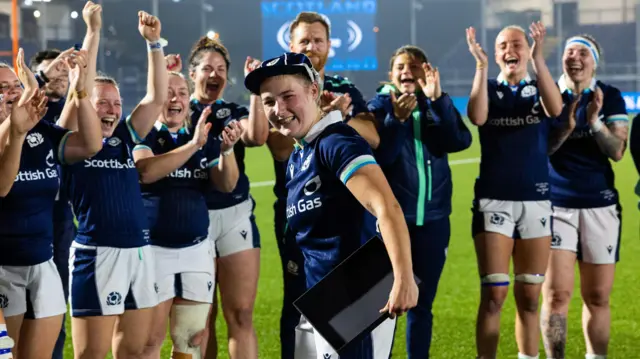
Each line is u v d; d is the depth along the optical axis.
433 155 5.66
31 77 4.27
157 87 4.92
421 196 5.59
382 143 5.52
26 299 4.52
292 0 40.16
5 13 33.75
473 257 10.78
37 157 4.52
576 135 6.23
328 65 40.31
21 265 4.49
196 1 43.09
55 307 4.57
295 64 3.45
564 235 6.21
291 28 5.69
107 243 4.72
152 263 4.89
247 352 5.63
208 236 5.34
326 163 3.45
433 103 5.52
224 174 5.20
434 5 43.16
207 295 5.22
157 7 40.81
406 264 3.08
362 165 3.29
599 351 6.26
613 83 37.41
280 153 5.71
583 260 6.28
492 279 5.82
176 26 43.09
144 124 4.90
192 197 5.19
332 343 3.30
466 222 13.41
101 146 4.61
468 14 43.06
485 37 41.31
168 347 6.74
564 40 40.28
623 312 7.97
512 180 5.88
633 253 10.93
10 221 4.45
